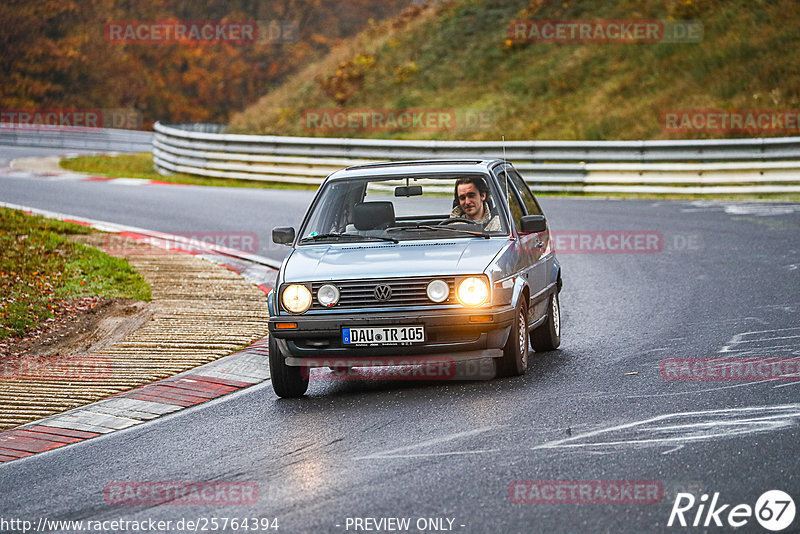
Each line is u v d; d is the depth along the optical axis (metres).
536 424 24.42
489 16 151.38
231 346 36.19
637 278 47.56
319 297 28.53
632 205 73.88
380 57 152.25
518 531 17.69
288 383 29.12
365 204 31.89
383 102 135.25
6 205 76.81
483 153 88.56
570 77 121.19
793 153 76.38
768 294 41.19
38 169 116.62
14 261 49.81
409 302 28.25
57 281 46.91
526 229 31.36
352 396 29.09
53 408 29.53
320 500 19.92
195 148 105.62
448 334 28.25
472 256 29.22
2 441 26.56
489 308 28.16
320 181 94.69
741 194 77.12
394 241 30.89
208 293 45.88
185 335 38.03
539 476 20.55
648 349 32.94
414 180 32.59
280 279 29.19
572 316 40.09
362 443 23.83
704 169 79.19
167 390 30.97
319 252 30.75
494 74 131.88
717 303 40.19
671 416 24.50
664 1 130.00
